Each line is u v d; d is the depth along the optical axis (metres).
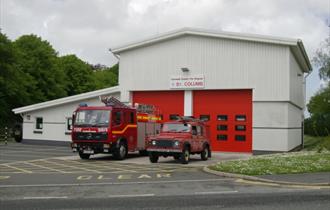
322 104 40.22
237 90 29.64
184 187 14.12
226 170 17.75
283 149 28.09
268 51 28.67
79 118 24.61
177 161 24.06
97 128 24.08
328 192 13.06
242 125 29.38
